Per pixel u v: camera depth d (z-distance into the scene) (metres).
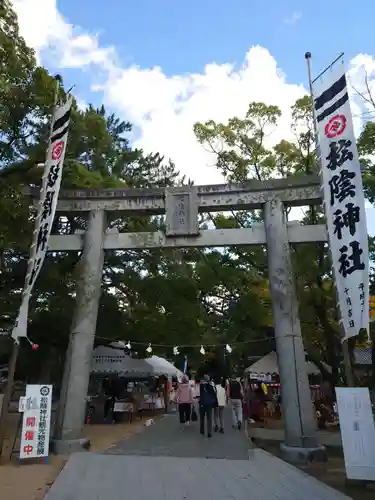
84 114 15.72
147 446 11.28
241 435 13.50
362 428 7.74
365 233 9.58
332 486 7.52
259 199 12.55
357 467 7.52
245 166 17.61
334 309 18.06
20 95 12.15
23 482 7.38
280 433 15.25
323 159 10.64
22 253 14.62
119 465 8.66
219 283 16.91
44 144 12.75
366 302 9.12
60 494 6.54
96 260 12.55
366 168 12.92
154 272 17.56
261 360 21.09
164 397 23.25
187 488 7.00
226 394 17.92
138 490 6.84
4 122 11.72
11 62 11.36
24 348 18.36
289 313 11.23
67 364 11.47
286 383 10.63
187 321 15.66
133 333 16.31
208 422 13.15
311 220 17.03
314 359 18.61
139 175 21.50
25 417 9.12
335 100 10.77
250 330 18.50
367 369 22.61
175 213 12.81
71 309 15.68
